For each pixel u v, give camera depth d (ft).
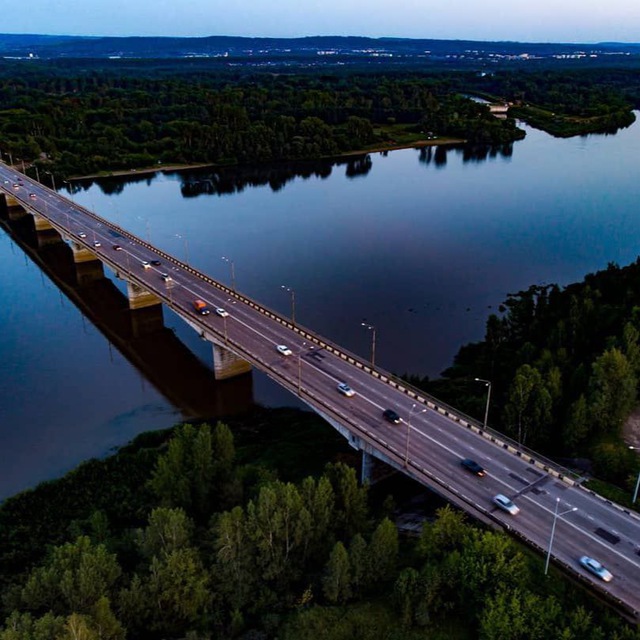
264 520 228.63
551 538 222.48
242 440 374.02
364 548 224.12
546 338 427.33
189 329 526.16
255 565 231.71
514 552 222.28
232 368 437.99
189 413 410.31
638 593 212.23
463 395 392.88
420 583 211.41
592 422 323.37
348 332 510.58
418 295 583.17
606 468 298.35
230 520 226.58
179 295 483.10
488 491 264.52
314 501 240.94
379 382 356.59
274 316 442.50
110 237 633.61
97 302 587.27
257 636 209.67
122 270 535.19
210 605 222.69
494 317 440.04
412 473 275.39
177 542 231.71
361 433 303.27
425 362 463.01
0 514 306.14
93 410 412.98
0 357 481.05
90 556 214.48
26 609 215.10
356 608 218.18
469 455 289.74
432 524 238.68
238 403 421.18
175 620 217.15
